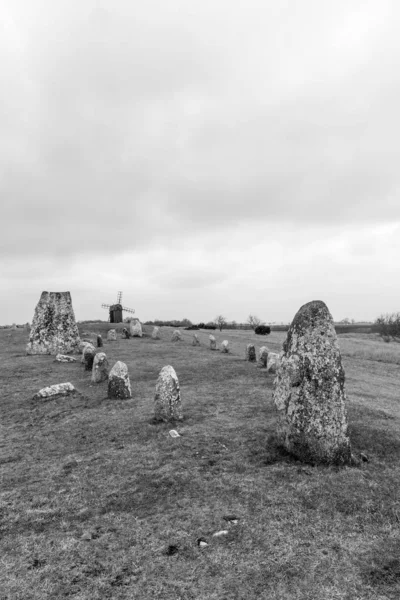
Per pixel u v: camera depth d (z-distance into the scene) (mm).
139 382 17562
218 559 5285
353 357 35594
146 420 11727
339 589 4652
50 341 27094
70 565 5277
